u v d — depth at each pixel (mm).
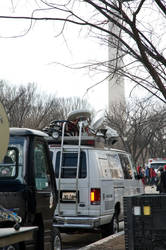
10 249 12031
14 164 13430
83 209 21531
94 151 22172
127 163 27484
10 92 72250
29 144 13648
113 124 81188
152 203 12883
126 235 13117
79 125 22688
